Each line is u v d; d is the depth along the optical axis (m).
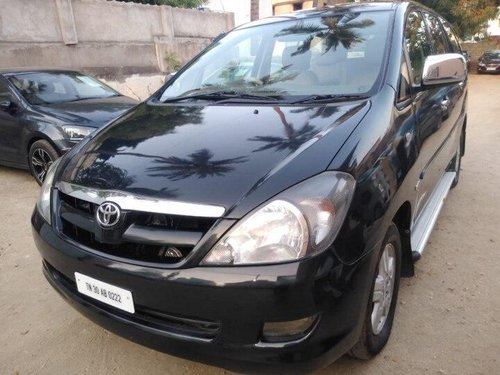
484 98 12.72
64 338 2.46
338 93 2.44
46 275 2.25
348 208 1.69
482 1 18.27
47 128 4.90
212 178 1.76
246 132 2.10
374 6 3.07
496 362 2.15
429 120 2.71
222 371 2.19
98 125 4.89
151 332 1.77
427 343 2.29
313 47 2.83
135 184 1.83
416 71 2.78
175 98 2.91
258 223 1.61
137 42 12.00
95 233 1.84
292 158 1.80
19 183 5.33
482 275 2.92
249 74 2.92
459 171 4.84
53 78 5.91
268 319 1.59
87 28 10.82
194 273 1.62
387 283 2.17
